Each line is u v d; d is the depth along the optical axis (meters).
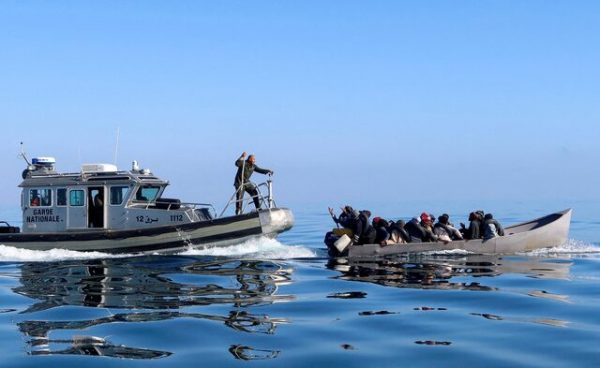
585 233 34.69
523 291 14.48
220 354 9.55
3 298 13.91
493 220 21.69
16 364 9.13
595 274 16.98
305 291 14.57
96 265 18.83
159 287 15.12
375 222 21.58
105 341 10.27
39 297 13.97
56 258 20.62
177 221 21.23
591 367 8.87
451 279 16.19
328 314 12.17
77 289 14.91
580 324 11.33
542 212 69.94
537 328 11.05
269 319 11.77
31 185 22.03
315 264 18.97
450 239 21.47
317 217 60.22
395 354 9.55
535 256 20.67
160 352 9.67
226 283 15.64
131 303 13.20
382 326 11.24
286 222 21.55
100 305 13.00
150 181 21.78
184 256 20.66
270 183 21.86
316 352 9.66
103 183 21.50
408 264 18.91
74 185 21.61
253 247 21.25
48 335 10.66
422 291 14.53
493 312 12.33
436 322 11.53
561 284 15.42
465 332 10.81
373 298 13.74
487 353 9.59
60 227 21.72
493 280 16.02
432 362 9.16
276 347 9.93
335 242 20.47
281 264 18.95
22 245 21.42
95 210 21.69
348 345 10.05
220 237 21.03
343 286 15.23
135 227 21.31
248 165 21.92
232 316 11.98
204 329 11.00
